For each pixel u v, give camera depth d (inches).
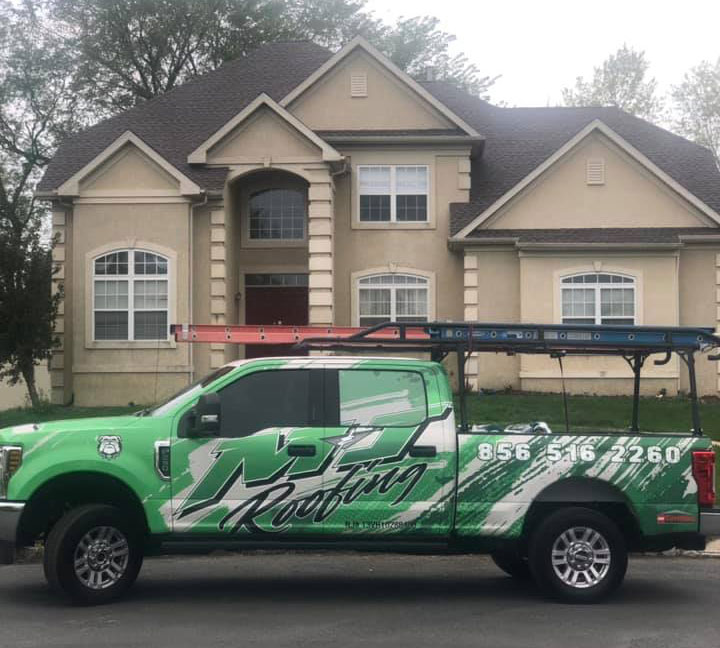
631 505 331.0
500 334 342.3
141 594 343.0
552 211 896.9
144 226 860.0
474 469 325.1
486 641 280.5
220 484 315.9
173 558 422.0
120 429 317.1
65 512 329.4
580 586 329.4
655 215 893.2
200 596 340.8
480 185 951.6
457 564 415.5
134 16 1408.7
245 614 313.4
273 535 318.3
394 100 929.5
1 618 305.0
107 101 1444.4
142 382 858.8
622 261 872.3
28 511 313.0
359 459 320.5
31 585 358.3
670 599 340.2
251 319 959.6
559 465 328.5
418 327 340.8
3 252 784.3
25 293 785.6
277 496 317.1
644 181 895.7
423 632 291.0
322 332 403.5
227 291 896.3
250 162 880.3
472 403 632.4
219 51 1473.9
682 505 332.2
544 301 871.7
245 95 1028.5
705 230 885.2
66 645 273.6
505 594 349.4
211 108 1012.5
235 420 321.4
